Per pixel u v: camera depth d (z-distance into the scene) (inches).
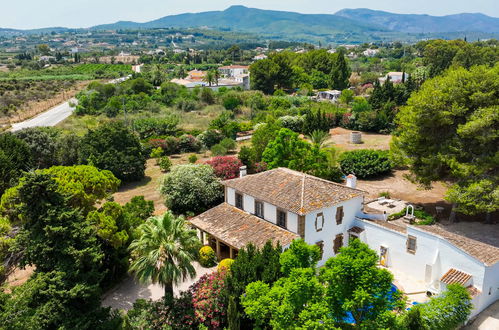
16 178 1422.2
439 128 1251.2
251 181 1181.1
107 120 3189.0
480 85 1163.3
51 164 1923.0
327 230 1064.8
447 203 1453.0
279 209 1050.1
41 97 4633.4
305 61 6092.5
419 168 1288.1
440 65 4734.3
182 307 781.9
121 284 1005.8
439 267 939.3
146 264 782.5
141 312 770.2
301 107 3393.2
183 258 778.8
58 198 730.8
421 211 1328.7
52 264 712.4
